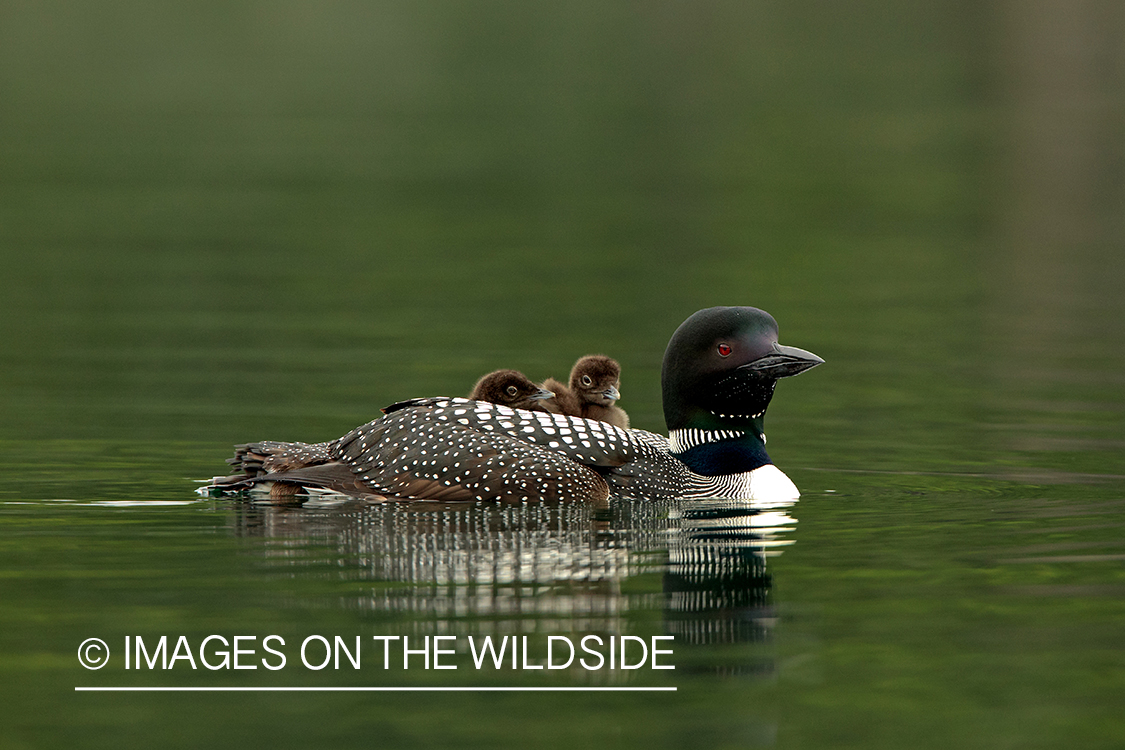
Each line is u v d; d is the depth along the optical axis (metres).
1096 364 15.96
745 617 7.27
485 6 67.00
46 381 14.48
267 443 10.15
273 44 57.69
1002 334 17.98
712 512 9.53
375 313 18.88
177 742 5.85
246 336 17.23
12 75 48.72
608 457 9.82
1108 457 11.52
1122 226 27.33
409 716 6.12
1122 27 53.38
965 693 6.33
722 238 25.77
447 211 28.44
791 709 6.17
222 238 25.19
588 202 29.52
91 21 61.94
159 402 13.47
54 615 7.21
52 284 20.83
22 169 32.47
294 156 35.09
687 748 5.77
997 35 56.53
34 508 9.45
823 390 14.67
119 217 27.09
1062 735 5.91
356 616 7.22
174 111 42.59
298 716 6.11
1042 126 38.94
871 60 52.34
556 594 7.62
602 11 65.44
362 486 9.60
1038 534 8.92
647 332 17.78
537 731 5.95
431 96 46.31
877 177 32.56
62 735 5.93
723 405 10.02
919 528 9.09
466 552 8.41
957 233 26.62
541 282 21.41
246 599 7.45
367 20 63.38
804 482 10.66
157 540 8.61
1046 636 7.01
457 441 9.55
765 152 36.19
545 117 42.31
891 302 20.38
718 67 51.94
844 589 7.78
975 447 11.95
